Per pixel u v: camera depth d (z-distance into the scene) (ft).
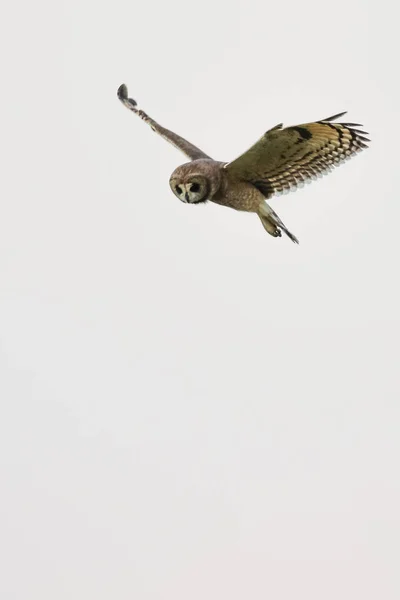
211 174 51.24
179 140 55.16
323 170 50.01
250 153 49.73
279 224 51.11
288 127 48.24
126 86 57.21
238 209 52.13
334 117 47.37
